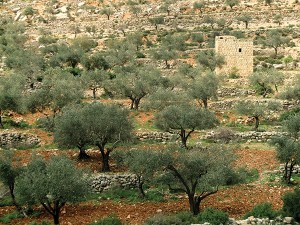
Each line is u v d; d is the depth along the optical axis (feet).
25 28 476.54
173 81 243.19
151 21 463.01
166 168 117.60
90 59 294.05
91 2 544.21
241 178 120.16
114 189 132.46
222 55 292.61
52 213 106.63
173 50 342.23
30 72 266.77
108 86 229.25
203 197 114.73
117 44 375.25
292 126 164.14
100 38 430.20
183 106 183.11
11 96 183.93
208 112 173.78
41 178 104.42
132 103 214.28
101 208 120.16
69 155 156.97
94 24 478.18
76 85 215.51
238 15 470.39
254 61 335.67
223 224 99.04
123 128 148.05
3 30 456.04
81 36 426.92
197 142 175.42
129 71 274.57
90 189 126.00
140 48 392.27
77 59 310.86
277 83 256.11
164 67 328.49
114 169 143.84
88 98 235.20
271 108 214.28
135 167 120.88
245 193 128.98
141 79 227.81
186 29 450.30
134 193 130.72
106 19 488.85
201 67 281.95
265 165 151.94
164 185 132.05
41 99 187.11
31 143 169.89
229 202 122.62
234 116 212.84
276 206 117.70
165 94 205.46
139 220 110.52
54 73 264.11
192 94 215.10
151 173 119.55
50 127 180.45
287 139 141.79
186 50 370.94
